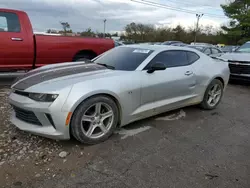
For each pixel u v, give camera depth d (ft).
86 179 7.52
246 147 10.28
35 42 18.49
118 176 7.74
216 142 10.65
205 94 14.76
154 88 11.53
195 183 7.56
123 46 14.32
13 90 10.13
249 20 115.24
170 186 7.36
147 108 11.51
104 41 22.07
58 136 8.96
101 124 9.94
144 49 13.00
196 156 9.27
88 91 9.14
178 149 9.78
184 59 13.78
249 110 15.98
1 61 17.52
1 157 8.49
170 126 12.23
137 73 11.10
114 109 10.19
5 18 17.34
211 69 14.83
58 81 9.48
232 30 123.13
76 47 20.49
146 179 7.65
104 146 9.71
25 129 9.38
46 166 8.12
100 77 10.03
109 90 9.75
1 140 9.69
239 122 13.46
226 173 8.19
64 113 8.77
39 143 9.62
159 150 9.61
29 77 10.50
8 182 7.20
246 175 8.13
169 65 12.81
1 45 17.13
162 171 8.13
